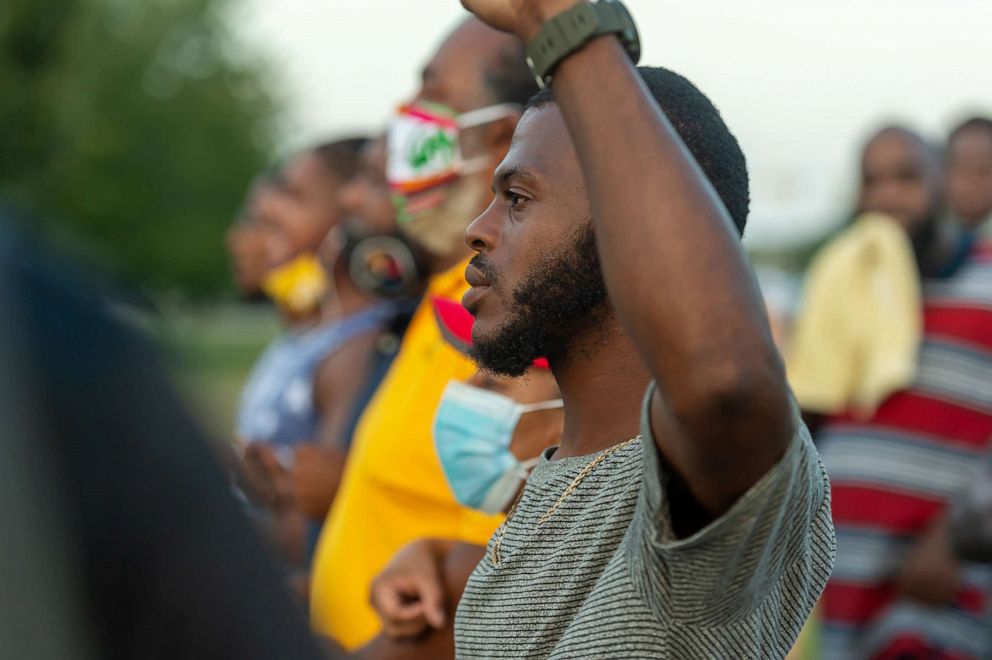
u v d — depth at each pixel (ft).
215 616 2.66
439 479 9.07
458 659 6.21
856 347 15.12
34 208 3.27
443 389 9.08
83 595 2.53
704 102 6.02
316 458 12.25
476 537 8.31
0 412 2.54
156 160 151.33
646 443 4.68
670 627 4.92
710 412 4.31
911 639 14.28
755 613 5.06
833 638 15.08
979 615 14.33
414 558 8.38
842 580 14.97
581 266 5.80
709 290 4.32
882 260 15.12
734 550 4.59
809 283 16.01
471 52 9.59
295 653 2.78
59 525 2.53
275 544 3.00
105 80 144.36
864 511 14.88
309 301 17.11
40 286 2.70
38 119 86.69
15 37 84.74
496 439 7.98
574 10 4.76
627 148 4.55
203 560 2.68
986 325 14.65
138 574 2.59
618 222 4.47
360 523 9.56
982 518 13.20
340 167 17.56
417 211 9.76
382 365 13.32
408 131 9.73
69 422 2.59
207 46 159.84
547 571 5.71
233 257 19.62
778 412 4.39
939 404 14.69
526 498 6.14
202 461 2.74
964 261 15.03
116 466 2.62
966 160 17.10
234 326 151.23
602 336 5.89
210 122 156.46
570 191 5.84
